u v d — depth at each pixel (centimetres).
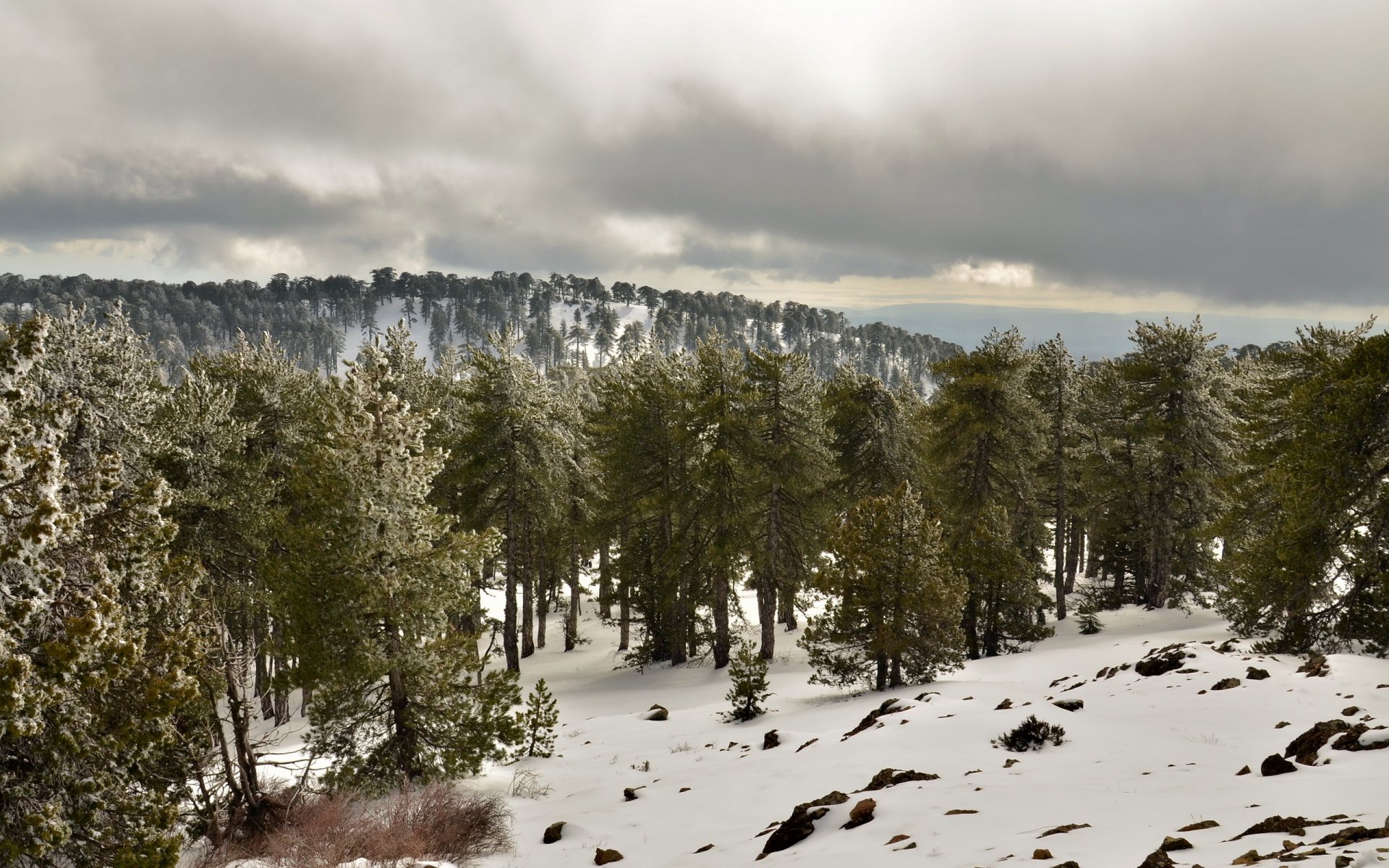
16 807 845
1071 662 2367
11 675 749
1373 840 498
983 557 2745
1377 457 1970
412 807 1220
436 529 1577
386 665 1470
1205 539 2680
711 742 1848
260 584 2119
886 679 2341
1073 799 848
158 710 938
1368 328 2577
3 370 930
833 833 869
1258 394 2656
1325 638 2031
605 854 988
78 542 945
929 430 3525
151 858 880
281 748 1969
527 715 1847
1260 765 965
